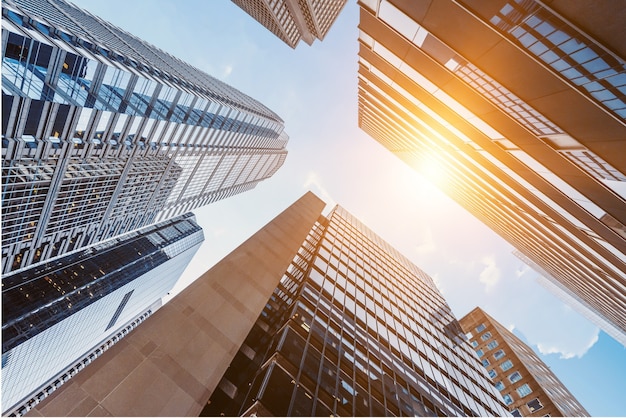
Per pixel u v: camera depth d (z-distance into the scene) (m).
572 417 46.34
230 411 13.53
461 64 14.87
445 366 29.06
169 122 71.62
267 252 24.73
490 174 26.31
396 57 19.41
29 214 57.19
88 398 11.44
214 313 17.12
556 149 15.48
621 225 17.20
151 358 13.57
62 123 47.56
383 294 33.84
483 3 10.60
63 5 72.56
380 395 18.00
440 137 28.11
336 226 44.47
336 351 18.98
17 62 38.56
